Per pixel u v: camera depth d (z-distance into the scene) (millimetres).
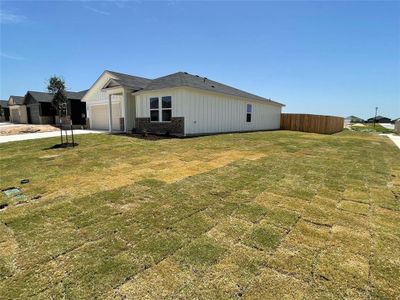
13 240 2424
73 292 1691
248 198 3596
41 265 2010
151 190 3957
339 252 2221
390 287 1760
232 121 16484
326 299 1635
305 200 3537
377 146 10344
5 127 18875
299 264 2031
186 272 1916
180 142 9977
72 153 7602
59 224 2766
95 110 20219
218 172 5133
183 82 12859
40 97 25672
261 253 2191
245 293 1688
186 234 2529
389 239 2467
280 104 23031
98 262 2045
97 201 3477
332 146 9734
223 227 2689
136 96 14922
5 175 5016
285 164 5945
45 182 4469
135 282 1798
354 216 3014
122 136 12469
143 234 2525
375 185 4312
